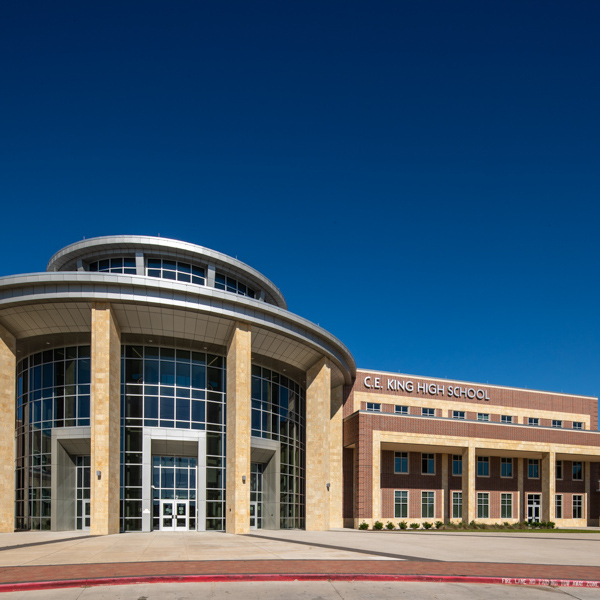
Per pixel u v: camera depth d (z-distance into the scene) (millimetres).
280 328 36344
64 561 16828
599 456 54719
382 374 53188
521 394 59438
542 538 32469
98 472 29562
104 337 30938
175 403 35375
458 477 52156
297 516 43125
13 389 33500
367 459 45062
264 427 40031
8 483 32281
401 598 11805
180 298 32250
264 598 11641
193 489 35344
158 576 13500
